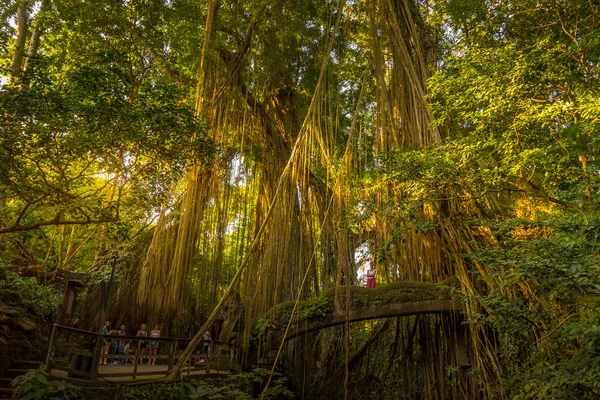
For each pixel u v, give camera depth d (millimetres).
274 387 12039
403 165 9625
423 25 14633
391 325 14016
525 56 7504
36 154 8766
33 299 13969
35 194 9305
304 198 15750
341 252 12781
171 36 15289
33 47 15633
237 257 17016
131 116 8641
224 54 17016
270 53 17594
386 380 13453
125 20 14680
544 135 7812
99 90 8547
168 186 10812
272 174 17359
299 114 19359
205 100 15148
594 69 7492
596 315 6160
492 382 9906
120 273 18062
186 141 9875
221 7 16578
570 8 8641
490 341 10891
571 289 5605
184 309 14094
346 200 12250
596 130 6816
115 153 9352
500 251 7352
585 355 5617
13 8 14125
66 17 14641
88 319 18062
